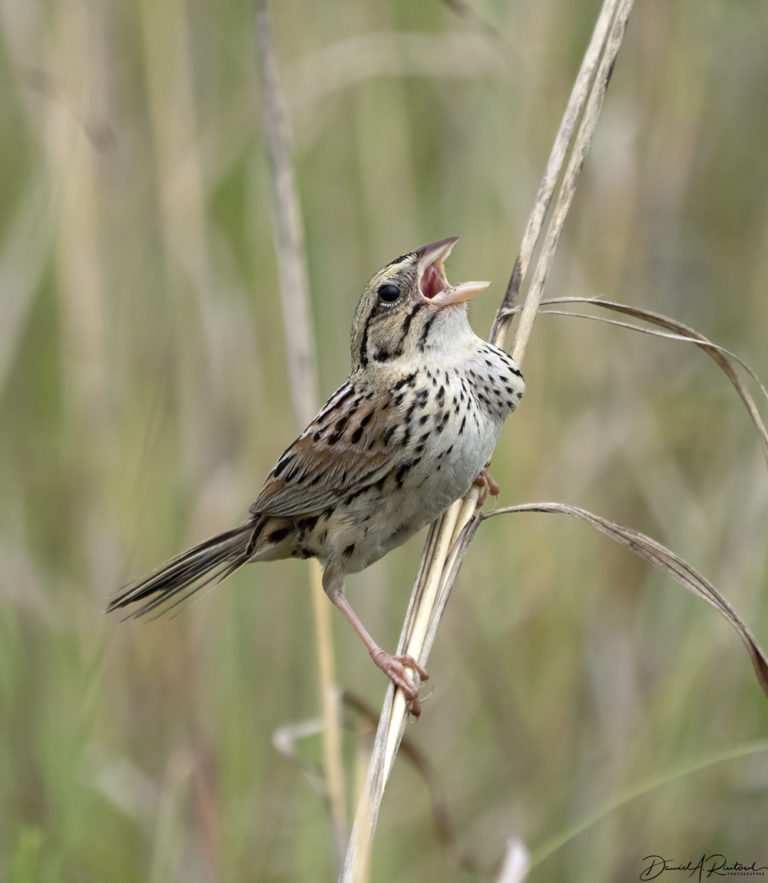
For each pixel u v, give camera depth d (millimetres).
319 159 12266
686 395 11750
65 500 11977
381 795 7008
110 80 12125
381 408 8094
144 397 12078
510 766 11133
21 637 11344
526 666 11461
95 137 10609
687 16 11812
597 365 11688
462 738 11516
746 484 11180
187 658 11305
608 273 11703
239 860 10461
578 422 11680
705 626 10742
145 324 12422
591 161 11719
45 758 10547
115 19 12234
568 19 11969
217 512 11500
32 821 10406
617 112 11867
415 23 12453
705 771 10648
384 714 7238
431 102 12688
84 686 9820
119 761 10906
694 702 10750
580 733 11266
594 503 11703
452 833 10211
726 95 12227
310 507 8398
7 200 13266
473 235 11906
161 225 11875
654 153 11883
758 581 10961
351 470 8203
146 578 8703
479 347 8062
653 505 11375
